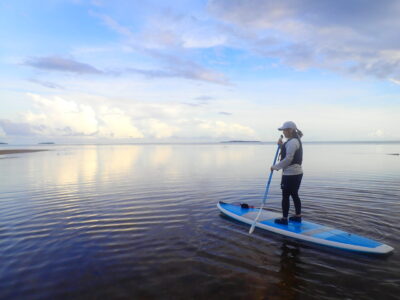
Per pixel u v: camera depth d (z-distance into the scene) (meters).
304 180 11.47
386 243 4.73
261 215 6.17
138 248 4.57
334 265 3.98
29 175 14.08
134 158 27.02
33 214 6.66
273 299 3.15
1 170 16.50
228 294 3.24
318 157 25.36
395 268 3.88
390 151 37.94
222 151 43.53
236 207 6.77
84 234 5.24
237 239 4.98
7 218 6.34
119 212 6.80
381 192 8.88
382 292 3.30
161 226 5.71
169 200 8.08
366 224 5.67
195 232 5.34
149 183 11.16
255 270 3.82
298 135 5.54
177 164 19.88
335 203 7.46
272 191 9.38
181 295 3.22
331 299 3.16
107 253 4.38
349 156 26.66
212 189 9.78
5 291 3.31
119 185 10.77
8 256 4.28
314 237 4.83
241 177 12.73
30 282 3.51
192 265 3.96
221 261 4.09
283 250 4.50
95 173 14.78
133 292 3.28
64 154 36.62
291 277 3.64
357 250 4.40
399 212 6.51
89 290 3.33
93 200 8.12
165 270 3.82
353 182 10.91
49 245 4.71
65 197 8.58
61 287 3.40
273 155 30.98
